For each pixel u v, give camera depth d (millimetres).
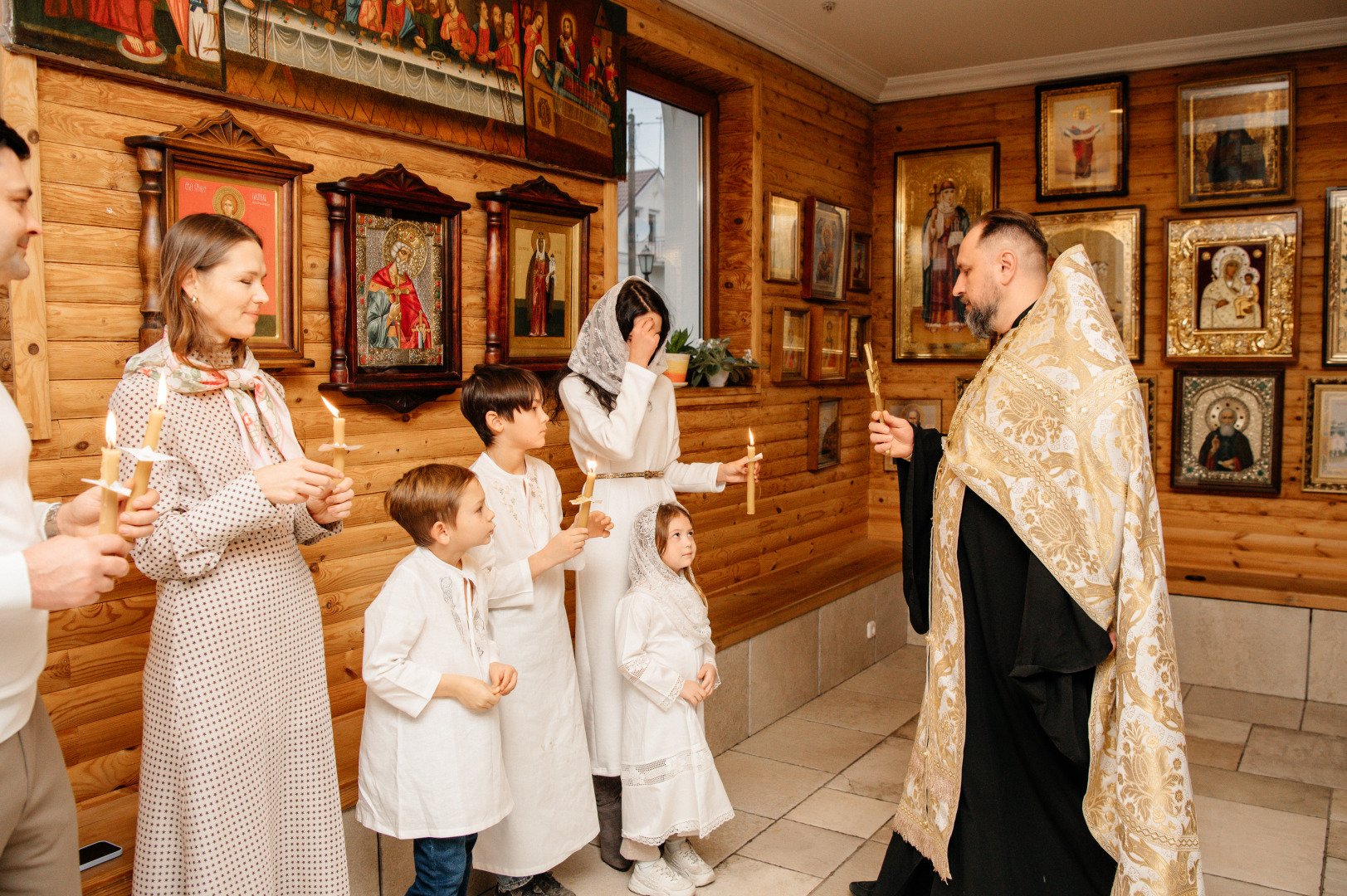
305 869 1861
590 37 3498
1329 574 4871
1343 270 4750
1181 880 1873
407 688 2021
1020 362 2127
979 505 2166
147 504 1177
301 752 1852
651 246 4371
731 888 2697
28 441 1342
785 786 3436
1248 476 4996
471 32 2967
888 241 5883
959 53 5219
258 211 2338
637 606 2576
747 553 4707
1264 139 4832
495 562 2385
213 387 1721
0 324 1915
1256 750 3904
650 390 2617
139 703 2188
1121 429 1980
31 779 1328
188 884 1650
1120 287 5219
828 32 4852
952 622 2221
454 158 2984
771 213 4777
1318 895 2742
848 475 5727
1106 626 1979
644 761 2555
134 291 2148
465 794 2062
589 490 2293
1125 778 1929
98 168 2078
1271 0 4430
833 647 4613
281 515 1672
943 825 2201
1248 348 4945
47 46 1940
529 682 2381
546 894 2533
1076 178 5293
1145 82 5148
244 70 2324
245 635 1705
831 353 5414
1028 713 2088
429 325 2850
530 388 2395
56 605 1153
